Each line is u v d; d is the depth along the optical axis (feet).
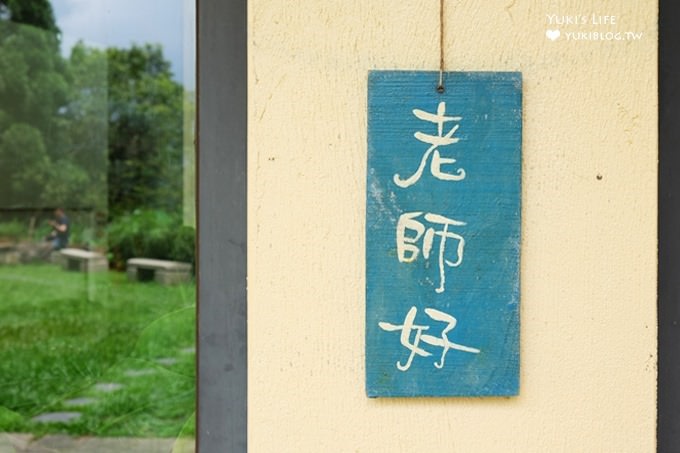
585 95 2.97
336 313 2.95
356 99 2.93
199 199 3.06
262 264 2.94
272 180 2.93
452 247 2.92
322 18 2.93
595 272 2.98
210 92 3.06
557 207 2.97
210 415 3.05
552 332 2.98
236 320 3.05
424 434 2.97
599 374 2.99
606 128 2.97
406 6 2.94
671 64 3.06
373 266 2.91
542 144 2.96
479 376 2.92
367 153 2.91
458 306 2.92
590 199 2.97
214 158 3.06
